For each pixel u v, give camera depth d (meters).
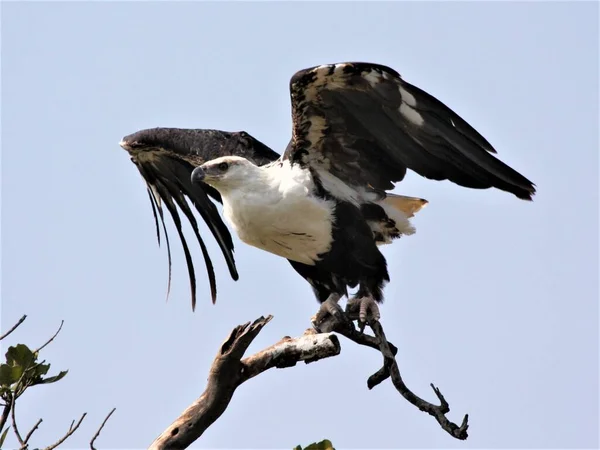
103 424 9.33
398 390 11.85
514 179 12.63
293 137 13.02
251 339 10.17
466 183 13.05
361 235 13.37
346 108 12.70
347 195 13.37
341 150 13.20
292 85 12.30
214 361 10.37
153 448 10.38
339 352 10.61
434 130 12.59
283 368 10.81
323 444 8.77
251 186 13.16
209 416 10.52
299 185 13.12
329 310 12.91
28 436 9.13
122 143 15.59
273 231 13.31
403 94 12.36
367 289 13.41
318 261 13.56
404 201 13.54
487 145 12.27
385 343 12.39
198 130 15.52
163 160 16.06
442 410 11.39
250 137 15.13
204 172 13.20
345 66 12.04
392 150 13.09
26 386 9.44
